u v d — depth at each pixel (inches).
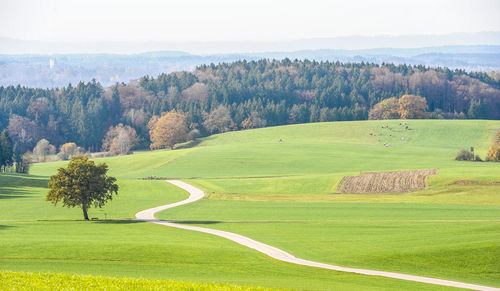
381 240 2283.5
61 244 2010.3
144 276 1556.3
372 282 1579.7
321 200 3846.0
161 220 3065.9
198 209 3489.2
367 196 3978.8
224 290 1121.4
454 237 2203.5
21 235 2379.4
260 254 1999.3
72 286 1069.8
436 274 1749.5
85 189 3073.3
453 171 4672.7
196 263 1801.2
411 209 3348.9
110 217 3203.7
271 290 1192.2
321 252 2059.5
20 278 1095.0
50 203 3752.5
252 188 4490.7
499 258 1870.1
